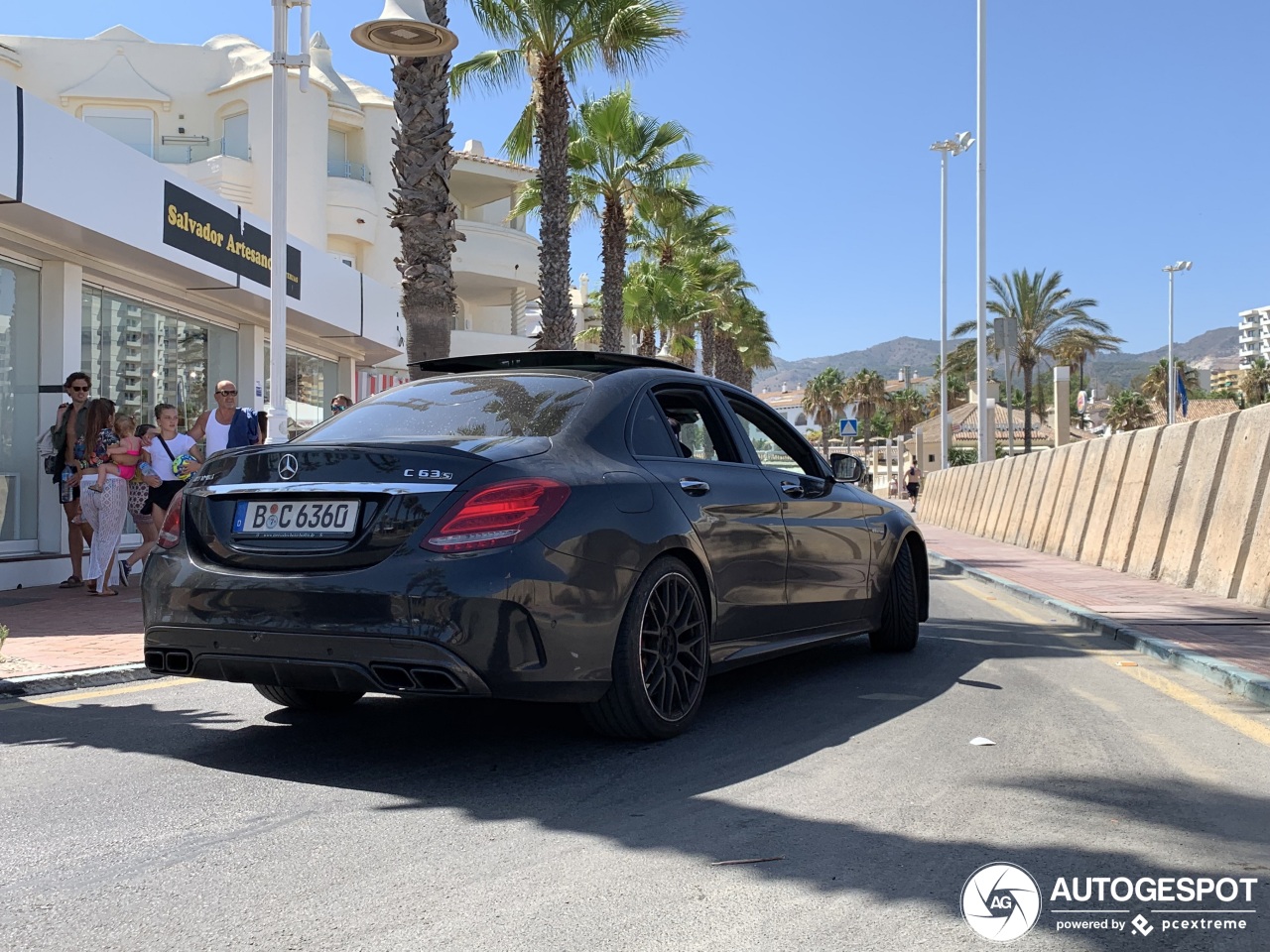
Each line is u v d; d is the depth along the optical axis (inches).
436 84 467.5
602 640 159.6
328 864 119.3
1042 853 123.3
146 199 446.6
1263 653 252.2
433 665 144.5
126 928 102.3
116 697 218.1
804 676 236.7
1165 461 467.2
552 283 740.0
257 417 412.5
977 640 297.6
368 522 150.9
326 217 1128.8
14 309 441.1
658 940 99.3
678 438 195.5
